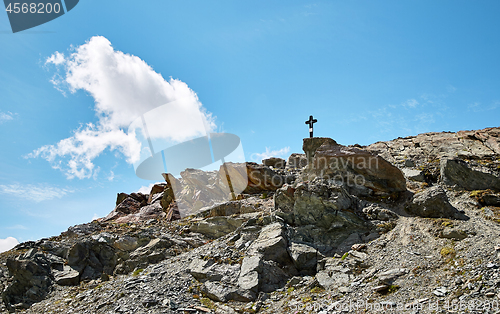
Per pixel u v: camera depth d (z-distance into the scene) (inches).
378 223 490.9
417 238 426.9
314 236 483.5
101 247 582.2
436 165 691.4
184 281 420.8
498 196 512.4
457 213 480.4
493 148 728.3
